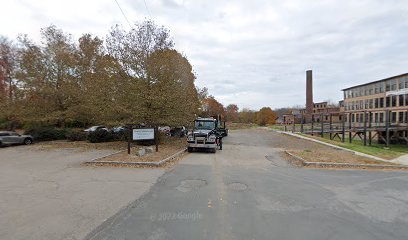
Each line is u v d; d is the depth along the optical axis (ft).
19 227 14.82
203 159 40.57
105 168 31.94
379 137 129.29
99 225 15.17
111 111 53.06
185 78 62.34
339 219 16.66
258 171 31.71
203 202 19.56
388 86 189.57
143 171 30.45
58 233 14.10
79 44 74.54
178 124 58.13
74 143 63.41
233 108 245.65
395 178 28.84
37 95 68.13
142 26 55.47
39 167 32.60
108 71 54.95
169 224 15.43
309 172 31.63
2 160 38.32
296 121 278.26
